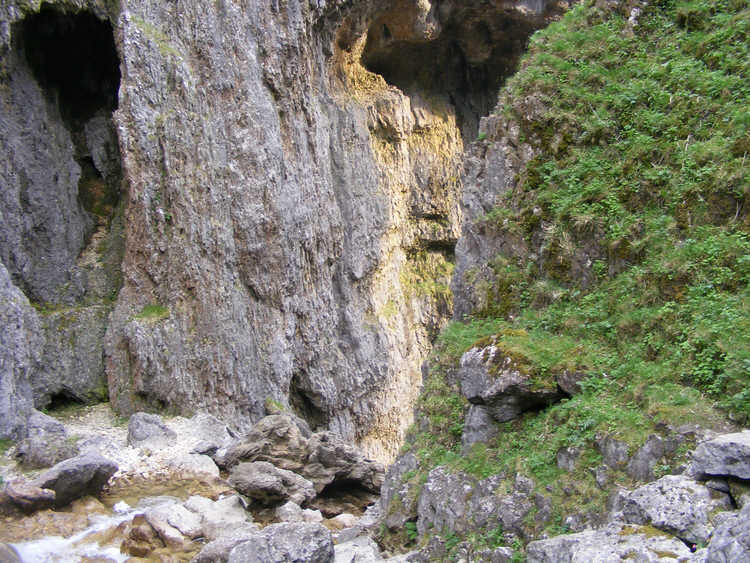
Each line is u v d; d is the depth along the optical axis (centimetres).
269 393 1855
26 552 996
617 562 532
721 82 907
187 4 1861
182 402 1680
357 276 2367
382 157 2578
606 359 776
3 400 1365
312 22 2198
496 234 1006
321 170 2173
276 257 1908
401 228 2642
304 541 808
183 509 1110
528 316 905
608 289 855
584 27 1123
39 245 1773
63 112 1944
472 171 1096
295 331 2020
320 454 1382
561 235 928
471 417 862
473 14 2625
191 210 1759
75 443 1373
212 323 1752
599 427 704
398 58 2748
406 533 874
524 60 1127
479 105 2970
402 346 2488
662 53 1017
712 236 787
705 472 577
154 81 1755
